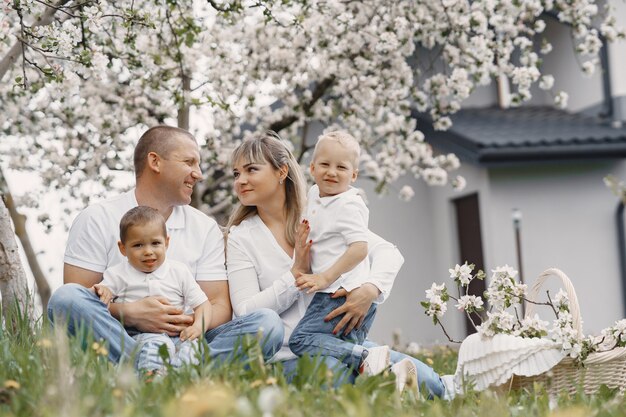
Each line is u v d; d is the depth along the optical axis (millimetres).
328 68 8164
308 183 9086
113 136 8086
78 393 2664
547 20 13609
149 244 4133
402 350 8086
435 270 13195
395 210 13180
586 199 12062
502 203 11914
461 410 3062
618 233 12039
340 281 4258
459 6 7777
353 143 4520
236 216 4559
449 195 12727
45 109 8070
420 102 8281
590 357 3992
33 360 3168
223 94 7730
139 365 3840
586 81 12992
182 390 2928
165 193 4438
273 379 3055
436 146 12297
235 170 4496
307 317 4234
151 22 5371
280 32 8031
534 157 11398
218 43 7934
